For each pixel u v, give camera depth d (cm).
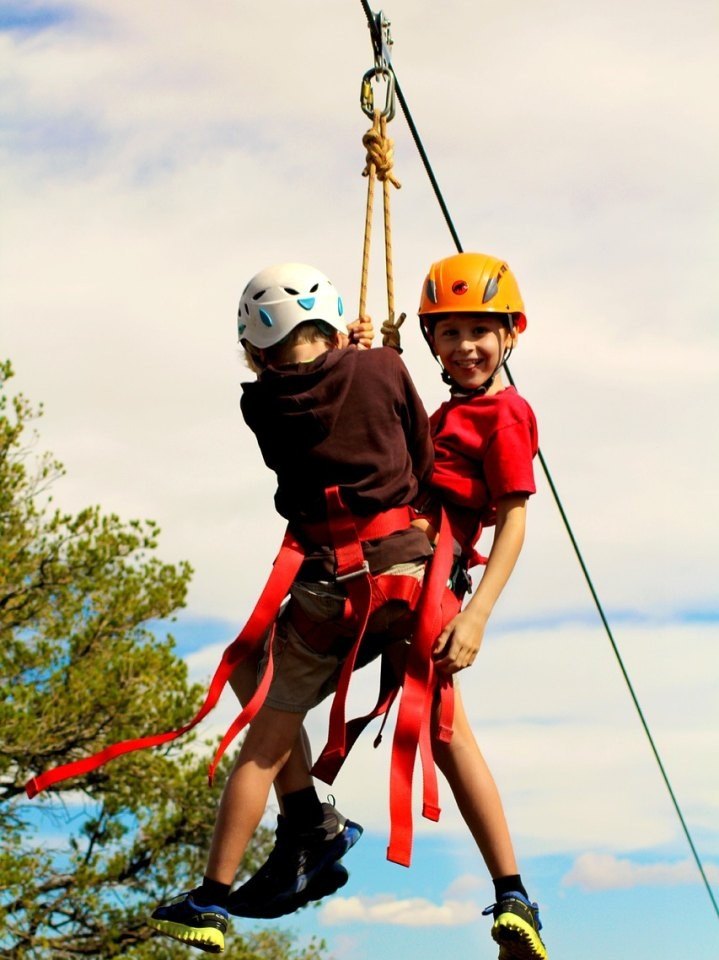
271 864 389
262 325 375
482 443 382
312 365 368
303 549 371
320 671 373
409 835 345
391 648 379
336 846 391
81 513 1412
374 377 369
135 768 1335
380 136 445
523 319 405
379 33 450
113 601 1391
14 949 1244
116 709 1316
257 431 375
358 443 365
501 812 364
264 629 364
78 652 1377
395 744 353
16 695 1287
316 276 381
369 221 432
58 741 1300
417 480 379
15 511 1388
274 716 369
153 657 1365
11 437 1382
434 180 543
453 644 359
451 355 395
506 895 355
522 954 356
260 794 362
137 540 1440
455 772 366
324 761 357
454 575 381
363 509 363
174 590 1436
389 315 423
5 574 1315
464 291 394
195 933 350
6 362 1405
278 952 1412
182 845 1372
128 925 1314
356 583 360
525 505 378
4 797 1334
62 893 1300
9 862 1208
